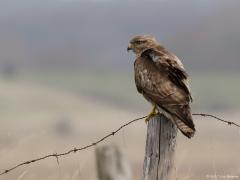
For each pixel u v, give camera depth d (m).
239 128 12.31
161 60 12.11
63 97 115.44
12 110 99.31
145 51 12.68
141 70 12.23
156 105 11.66
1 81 134.75
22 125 84.69
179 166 13.16
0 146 14.17
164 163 10.36
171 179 10.42
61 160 17.89
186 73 11.68
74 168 14.48
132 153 41.22
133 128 78.94
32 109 101.62
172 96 11.32
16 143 14.11
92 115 104.31
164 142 10.38
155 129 10.39
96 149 8.82
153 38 13.42
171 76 11.70
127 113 113.75
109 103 134.62
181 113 10.86
